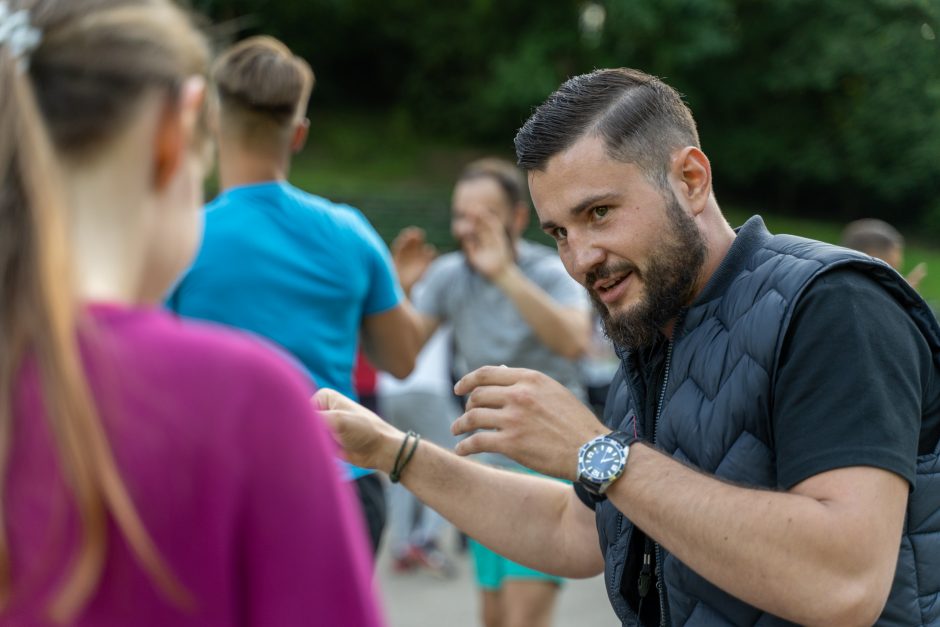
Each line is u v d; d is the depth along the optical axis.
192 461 0.83
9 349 0.81
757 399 1.48
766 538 1.34
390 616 5.00
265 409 0.87
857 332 1.41
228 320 2.50
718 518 1.37
